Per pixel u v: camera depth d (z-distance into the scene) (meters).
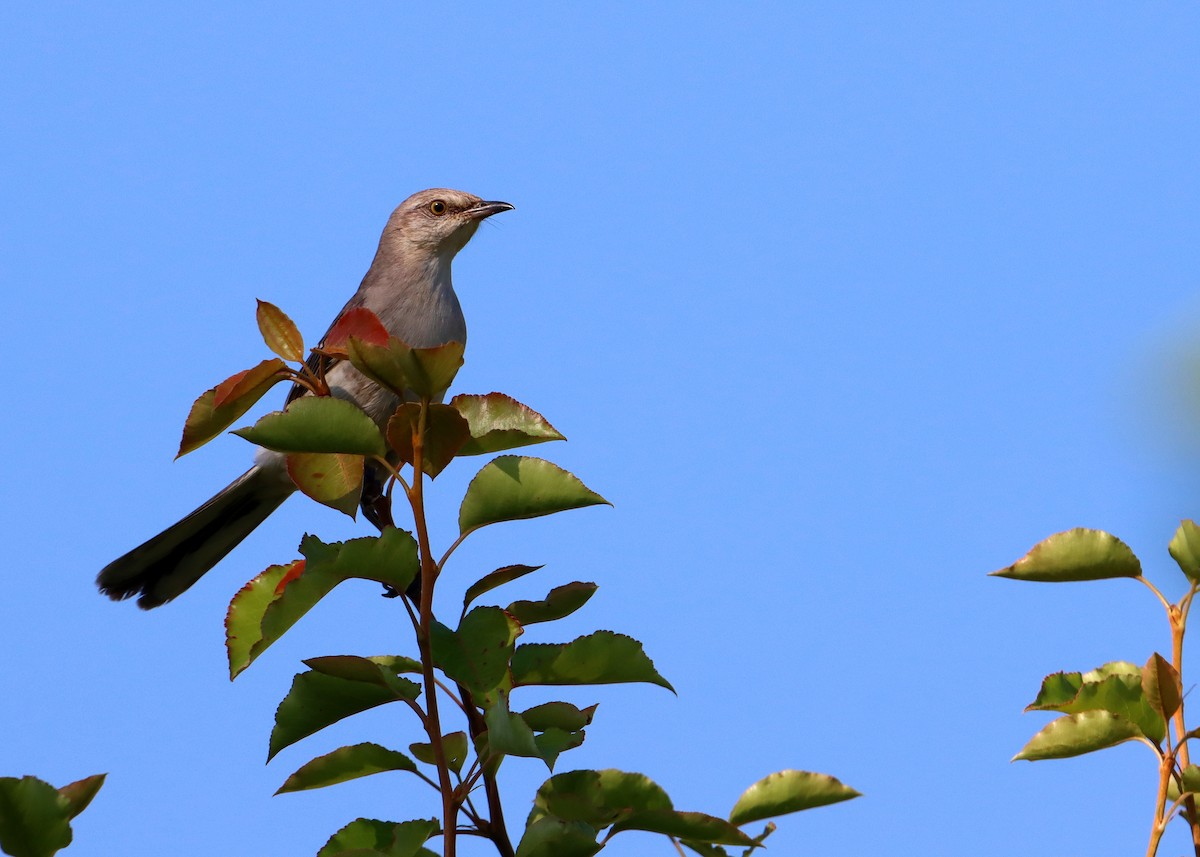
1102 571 5.80
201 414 6.52
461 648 6.07
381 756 5.89
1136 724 5.60
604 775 5.59
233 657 6.07
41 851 4.95
